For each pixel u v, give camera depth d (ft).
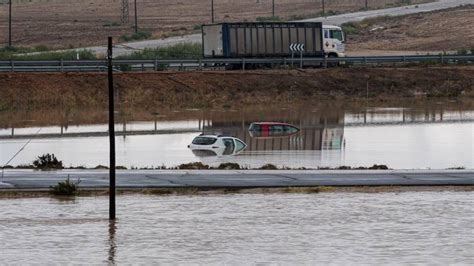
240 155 467.93
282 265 268.82
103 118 603.67
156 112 637.30
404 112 652.48
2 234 299.79
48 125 570.05
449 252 283.59
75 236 299.58
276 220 322.34
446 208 342.64
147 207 339.36
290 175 396.98
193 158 455.22
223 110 652.07
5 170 401.29
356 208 341.41
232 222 319.06
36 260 271.28
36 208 335.67
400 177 396.57
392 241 295.89
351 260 274.36
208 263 270.67
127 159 448.24
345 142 516.73
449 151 485.97
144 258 275.39
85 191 358.64
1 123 574.56
